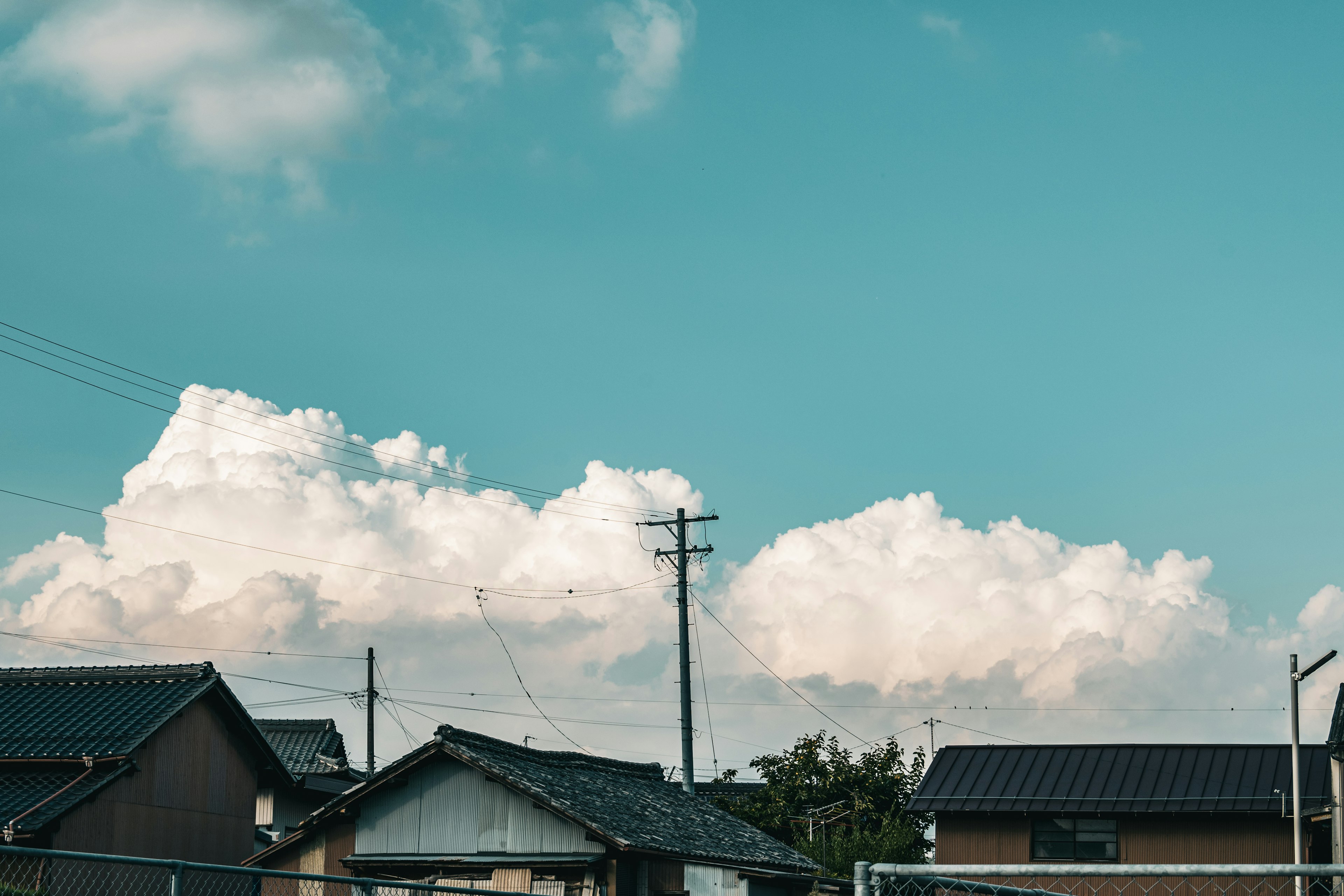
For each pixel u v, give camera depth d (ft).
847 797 132.36
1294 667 80.23
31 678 91.50
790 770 136.77
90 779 78.48
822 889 77.10
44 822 71.92
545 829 71.20
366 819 75.15
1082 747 109.91
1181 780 102.37
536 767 79.87
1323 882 89.15
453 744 73.51
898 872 23.11
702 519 123.24
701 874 74.84
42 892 44.98
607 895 68.85
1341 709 90.33
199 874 85.81
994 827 104.83
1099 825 102.22
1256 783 99.96
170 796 84.79
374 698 146.82
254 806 94.84
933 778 110.22
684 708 117.70
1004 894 29.17
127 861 28.19
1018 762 109.60
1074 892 99.60
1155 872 21.68
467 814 73.10
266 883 75.66
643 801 85.35
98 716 85.10
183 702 86.12
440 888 39.06
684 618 120.57
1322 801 96.17
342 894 73.67
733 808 135.74
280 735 137.28
